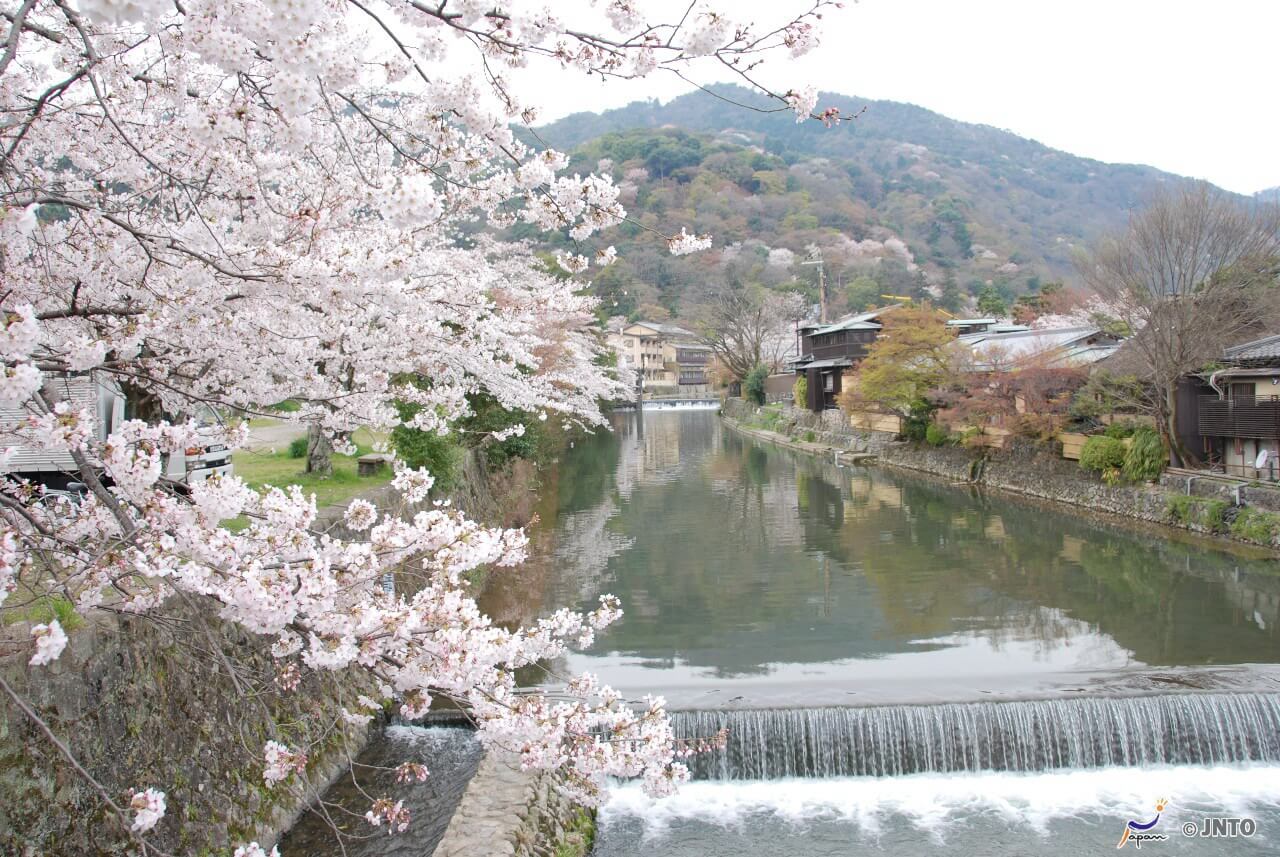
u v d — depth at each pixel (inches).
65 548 146.0
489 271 382.3
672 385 2979.8
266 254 173.3
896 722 343.9
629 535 735.1
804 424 1565.0
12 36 124.7
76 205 146.0
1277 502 605.0
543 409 765.9
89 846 192.1
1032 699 352.5
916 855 288.4
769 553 665.0
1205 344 665.6
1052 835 298.0
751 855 289.3
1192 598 519.8
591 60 144.6
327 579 135.2
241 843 246.5
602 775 187.6
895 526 759.1
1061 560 620.4
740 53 136.7
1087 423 884.0
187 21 114.9
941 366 1058.7
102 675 206.5
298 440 601.3
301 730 297.1
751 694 378.0
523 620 494.3
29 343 104.6
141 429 139.3
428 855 263.1
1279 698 344.2
